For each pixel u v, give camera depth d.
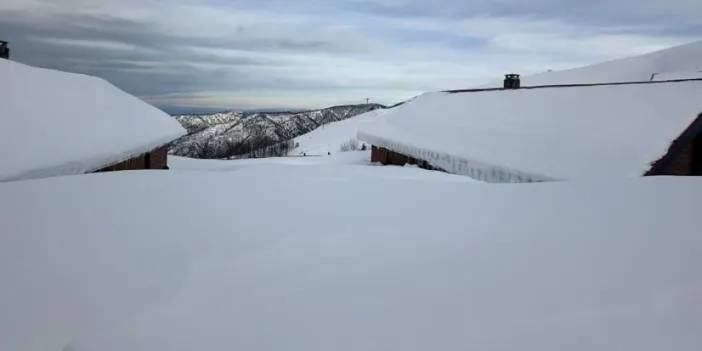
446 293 1.63
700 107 8.45
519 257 1.93
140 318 1.57
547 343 1.29
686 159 8.52
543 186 3.33
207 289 1.77
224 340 1.41
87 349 1.40
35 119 7.65
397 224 2.54
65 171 6.65
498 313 1.46
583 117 10.25
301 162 19.41
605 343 1.27
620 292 1.55
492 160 10.03
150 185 3.40
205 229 2.47
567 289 1.60
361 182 3.71
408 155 13.99
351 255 2.07
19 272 1.92
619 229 2.23
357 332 1.41
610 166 7.94
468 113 14.48
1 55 12.45
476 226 2.44
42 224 2.46
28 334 1.52
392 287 1.71
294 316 1.52
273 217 2.70
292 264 1.99
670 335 1.28
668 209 2.53
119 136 9.89
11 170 5.57
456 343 1.32
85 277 1.89
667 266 1.75
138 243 2.25
